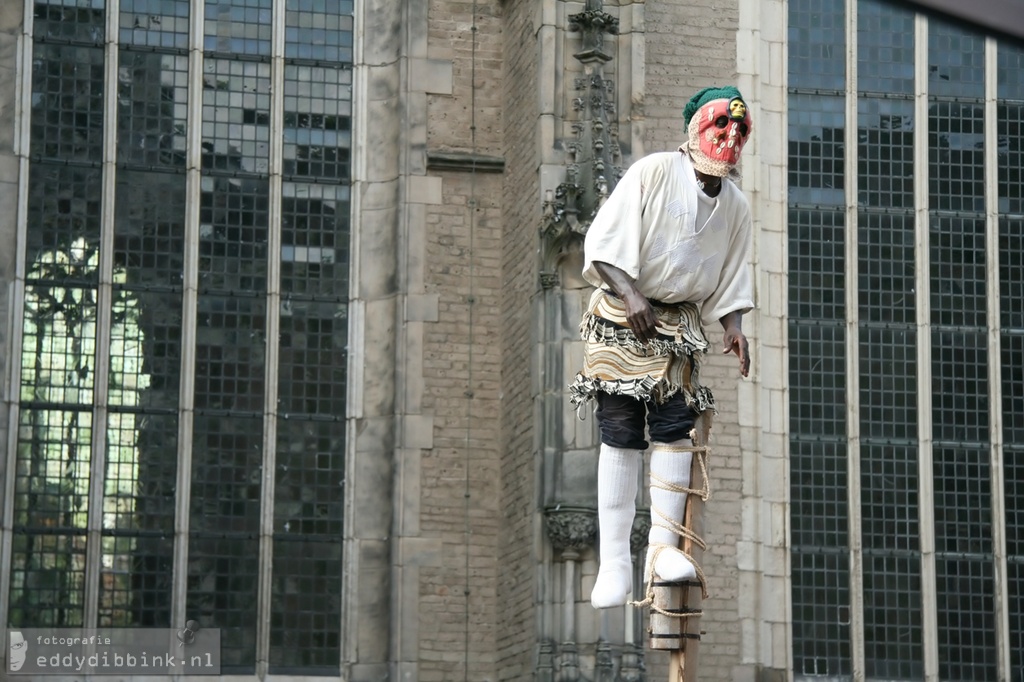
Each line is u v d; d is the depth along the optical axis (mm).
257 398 30125
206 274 30328
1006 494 30188
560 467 26500
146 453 29516
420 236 30484
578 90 27438
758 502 28922
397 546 29422
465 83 31141
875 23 31359
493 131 30969
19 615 28469
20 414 29109
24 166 29797
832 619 29234
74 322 29641
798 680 28891
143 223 30203
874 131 31109
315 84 31250
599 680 25719
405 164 30656
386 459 30000
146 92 30594
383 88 31297
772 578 28969
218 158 30703
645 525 24656
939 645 29438
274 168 30812
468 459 29875
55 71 30250
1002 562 29844
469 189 30812
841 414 30047
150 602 29031
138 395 29672
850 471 29828
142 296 29984
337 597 29688
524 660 27141
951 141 31266
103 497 29172
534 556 26750
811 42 31156
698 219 7078
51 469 29078
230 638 29234
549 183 27609
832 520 29625
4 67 29922
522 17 29688
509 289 29781
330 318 30594
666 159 7105
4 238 29469
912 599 29578
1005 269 31000
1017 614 29750
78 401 29375
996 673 29516
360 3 31516
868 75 31250
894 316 30562
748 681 28172
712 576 28422
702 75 29984
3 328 29172
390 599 29344
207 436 29797
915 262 30766
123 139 30391
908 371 30406
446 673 29125
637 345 7066
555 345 27047
